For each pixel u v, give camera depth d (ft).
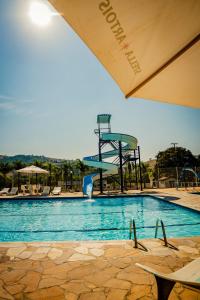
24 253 14.60
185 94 6.31
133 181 115.65
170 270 11.84
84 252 14.73
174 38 4.85
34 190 64.85
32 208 45.83
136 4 4.13
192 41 5.02
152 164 199.52
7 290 10.01
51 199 54.03
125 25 4.40
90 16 4.12
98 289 10.00
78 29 4.26
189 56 5.33
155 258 13.57
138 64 5.23
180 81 5.90
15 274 11.59
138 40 4.73
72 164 131.03
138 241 17.02
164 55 5.19
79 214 39.42
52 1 3.86
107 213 39.86
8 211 43.04
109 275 11.35
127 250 15.05
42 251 14.97
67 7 3.94
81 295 9.52
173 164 159.74
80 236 26.58
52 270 12.05
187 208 34.83
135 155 79.51
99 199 54.44
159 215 36.68
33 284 10.52
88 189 57.88
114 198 55.11
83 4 3.97
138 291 9.76
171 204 41.39
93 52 4.72
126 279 10.89
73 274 11.53
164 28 4.61
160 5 4.21
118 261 13.17
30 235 27.14
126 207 45.34
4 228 30.81
